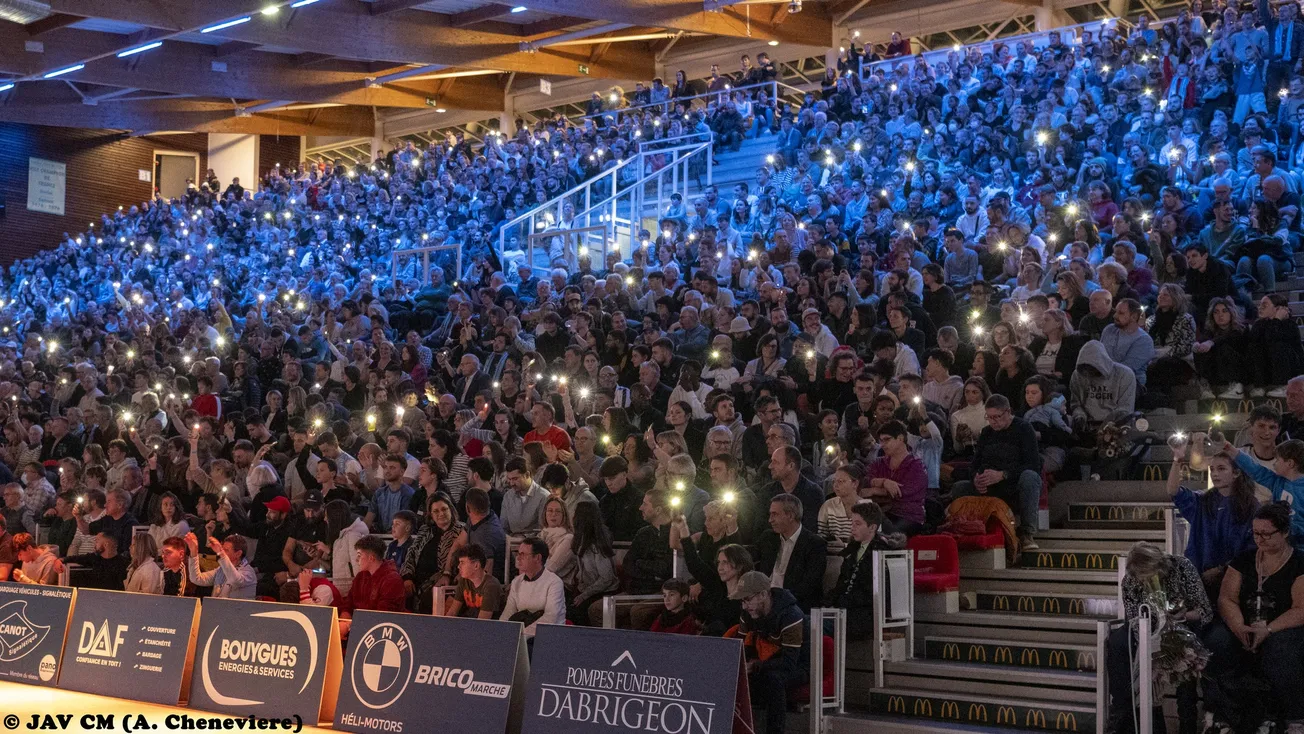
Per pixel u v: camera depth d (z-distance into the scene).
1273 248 14.24
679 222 21.30
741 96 27.70
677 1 27.34
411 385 15.81
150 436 16.52
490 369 16.72
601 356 15.63
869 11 32.16
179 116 36.06
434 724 8.75
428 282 23.86
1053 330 12.20
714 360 14.18
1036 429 11.02
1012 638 9.46
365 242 28.41
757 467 11.67
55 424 18.33
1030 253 14.30
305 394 17.42
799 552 9.63
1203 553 8.67
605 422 12.62
